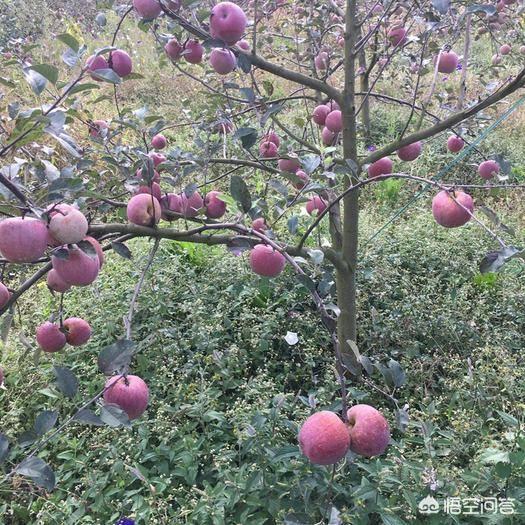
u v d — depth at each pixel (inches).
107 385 56.1
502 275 151.6
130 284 147.3
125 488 97.4
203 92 105.3
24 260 49.0
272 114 96.3
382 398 114.9
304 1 127.9
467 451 95.3
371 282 143.3
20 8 290.8
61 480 101.3
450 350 127.6
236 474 93.3
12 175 60.2
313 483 80.7
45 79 58.6
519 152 233.3
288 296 136.9
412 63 127.6
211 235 77.5
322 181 91.7
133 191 81.1
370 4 131.9
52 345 71.0
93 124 102.0
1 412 115.2
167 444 105.5
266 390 114.2
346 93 97.1
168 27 86.0
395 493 84.8
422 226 174.6
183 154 99.0
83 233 51.6
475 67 246.1
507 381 107.3
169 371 122.1
